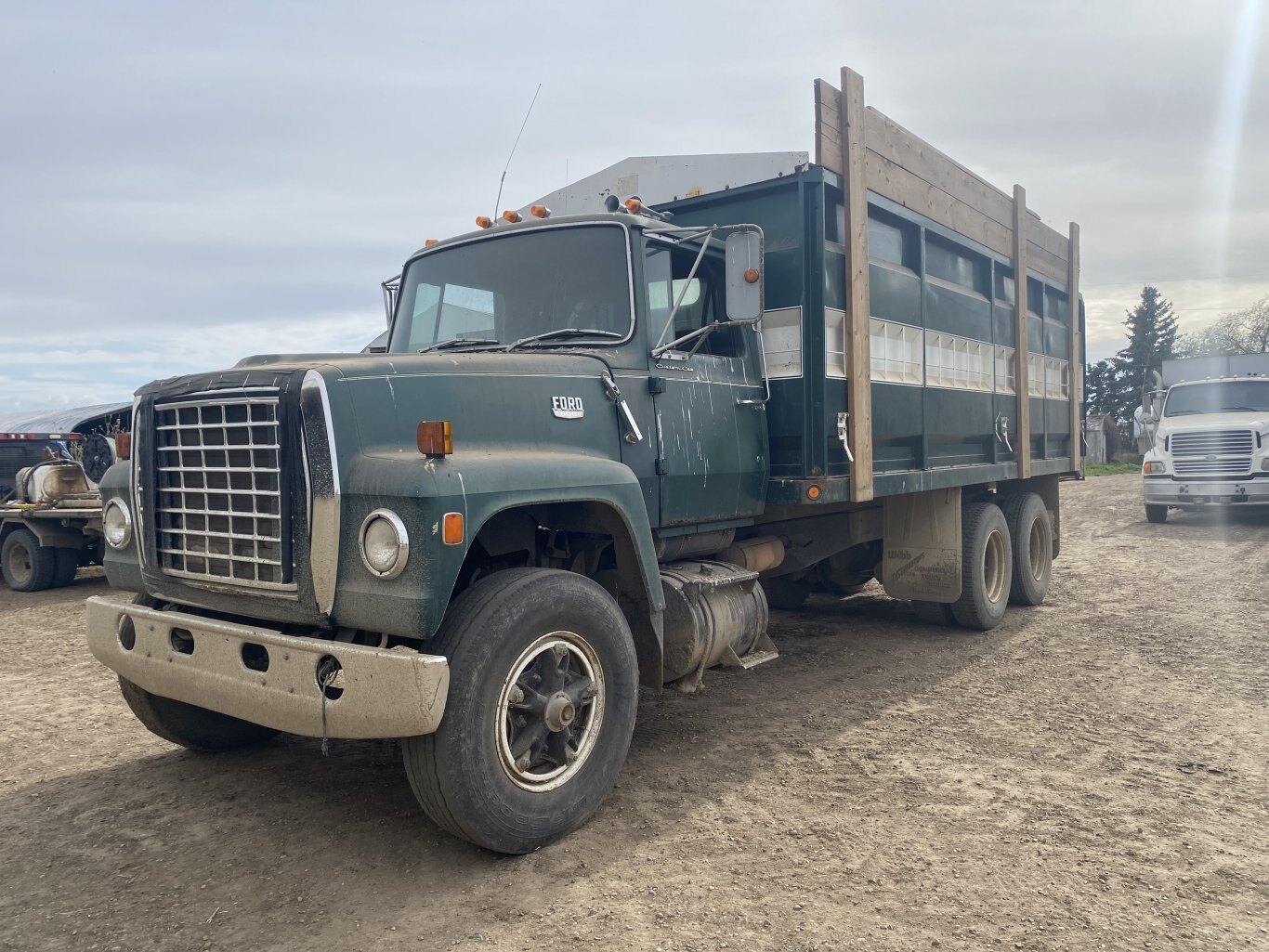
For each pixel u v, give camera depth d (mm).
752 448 5262
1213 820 3787
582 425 4105
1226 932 2914
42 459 15086
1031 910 3057
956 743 4785
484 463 3395
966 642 7242
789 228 5398
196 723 4543
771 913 3047
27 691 6152
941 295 6867
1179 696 5641
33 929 3020
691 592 4605
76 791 4242
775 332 5445
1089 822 3768
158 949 2883
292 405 3328
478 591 3414
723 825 3760
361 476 3242
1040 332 9117
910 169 6430
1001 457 8078
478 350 4629
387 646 3402
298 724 3283
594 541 4465
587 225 4715
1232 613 8242
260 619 3730
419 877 3340
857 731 5004
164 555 3846
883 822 3775
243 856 3531
